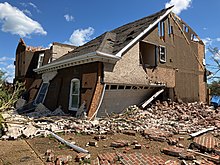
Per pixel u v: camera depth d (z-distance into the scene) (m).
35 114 13.80
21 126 8.28
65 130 8.27
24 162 4.80
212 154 5.72
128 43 13.13
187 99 17.80
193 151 5.91
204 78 20.64
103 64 11.74
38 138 7.21
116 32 18.02
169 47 16.67
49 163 4.71
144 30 14.19
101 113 12.34
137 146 6.13
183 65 17.95
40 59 22.44
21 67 23.94
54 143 6.56
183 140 7.48
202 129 9.53
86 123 9.75
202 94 20.02
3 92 10.73
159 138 7.21
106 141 6.92
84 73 12.55
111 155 5.31
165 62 16.06
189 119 12.10
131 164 4.73
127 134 8.17
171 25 17.22
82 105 11.77
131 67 13.30
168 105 15.29
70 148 6.00
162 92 16.39
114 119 11.38
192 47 19.33
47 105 15.95
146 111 13.62
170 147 6.13
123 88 13.19
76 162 4.83
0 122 7.38
